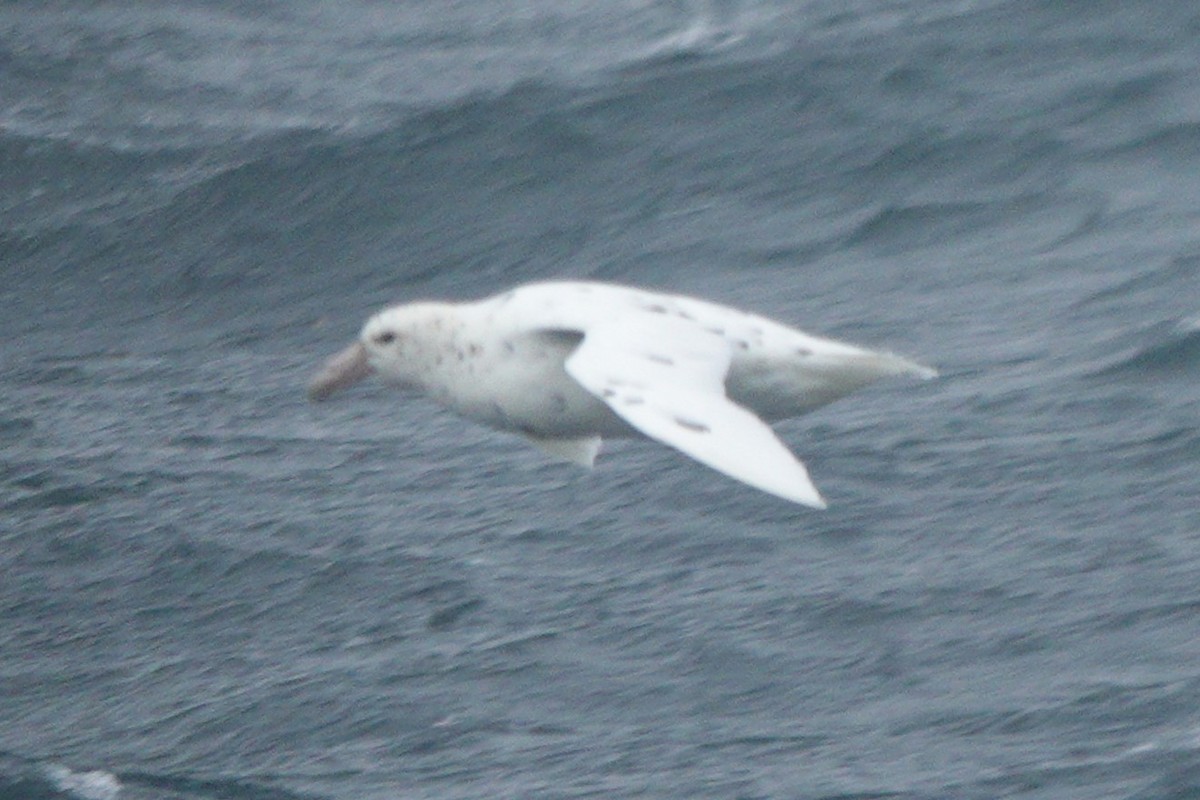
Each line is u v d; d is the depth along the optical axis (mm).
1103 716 13602
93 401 21844
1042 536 16234
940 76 28109
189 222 26625
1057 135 26047
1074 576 15539
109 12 35062
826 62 28797
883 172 25797
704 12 32094
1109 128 26141
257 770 14070
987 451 17906
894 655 14672
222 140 29016
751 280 23547
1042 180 25047
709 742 13828
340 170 27250
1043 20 29328
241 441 20281
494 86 30156
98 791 13938
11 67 32531
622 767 13570
